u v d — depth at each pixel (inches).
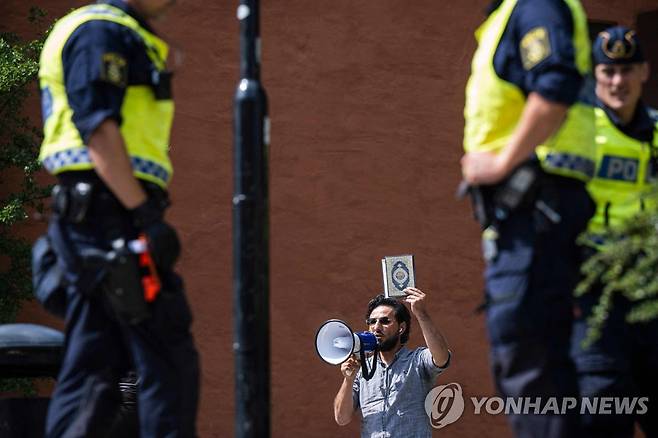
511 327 576.7
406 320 1111.6
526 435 583.8
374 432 1098.7
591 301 668.1
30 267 1339.8
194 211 1530.5
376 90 1594.5
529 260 577.6
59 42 632.4
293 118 1569.9
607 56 729.6
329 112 1579.7
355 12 1599.4
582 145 599.2
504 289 579.8
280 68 1573.6
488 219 587.5
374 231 1574.8
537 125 564.1
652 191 556.4
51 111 634.2
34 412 857.5
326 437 1536.7
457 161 1606.8
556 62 565.3
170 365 623.8
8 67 1269.7
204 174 1539.1
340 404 1114.7
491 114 592.1
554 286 578.6
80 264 615.2
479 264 1598.2
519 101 589.3
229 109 1551.4
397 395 1096.2
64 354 637.9
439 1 1624.0
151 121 635.5
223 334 1521.9
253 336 628.4
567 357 584.4
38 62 1328.7
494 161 575.2
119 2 642.2
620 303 674.8
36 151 1341.0
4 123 1347.2
